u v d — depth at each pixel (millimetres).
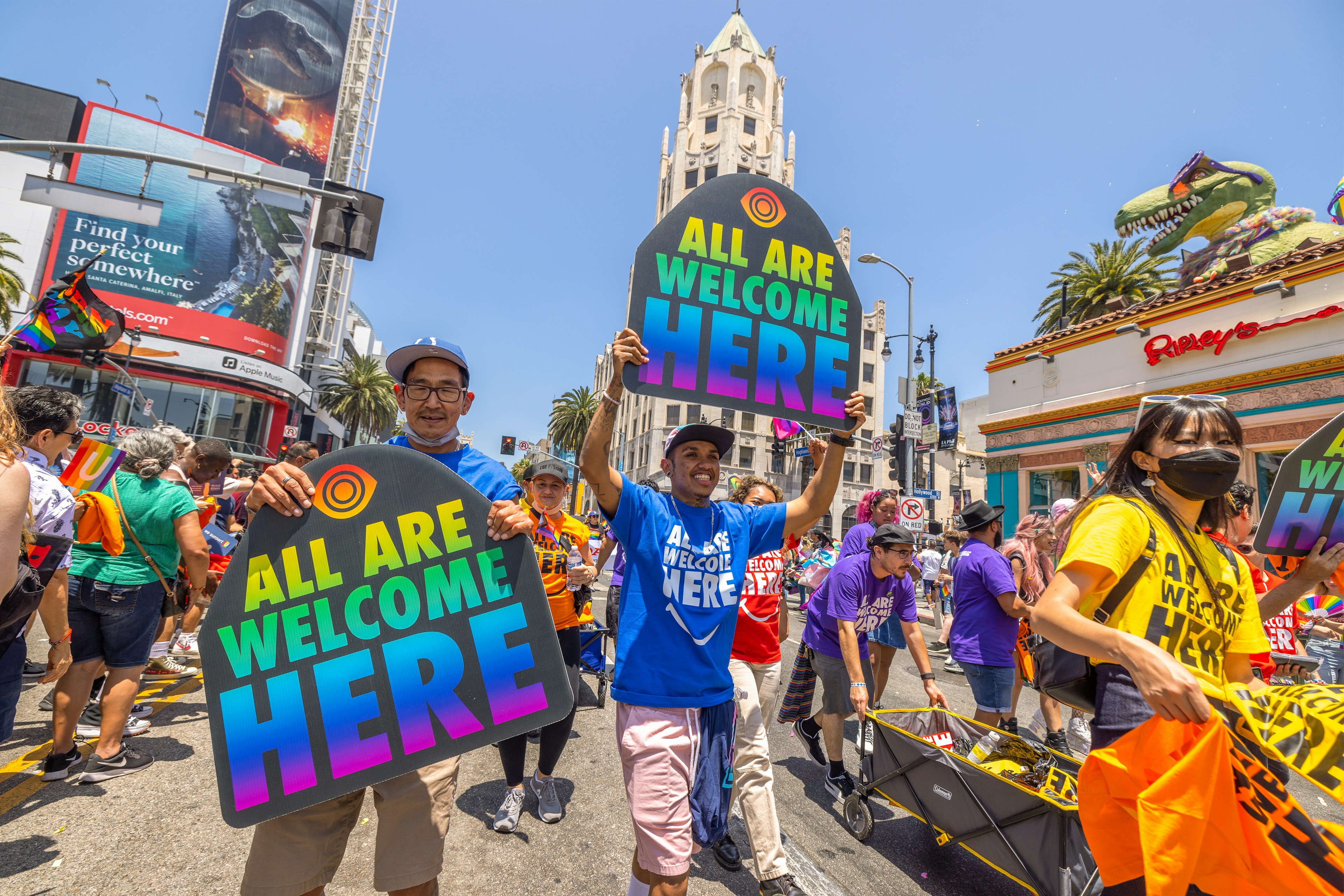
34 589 1932
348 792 1601
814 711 5566
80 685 3174
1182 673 1238
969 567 3875
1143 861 1300
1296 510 2455
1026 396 15609
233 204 38156
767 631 3219
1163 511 1599
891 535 3492
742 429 41094
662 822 1883
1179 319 12305
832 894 2629
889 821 3389
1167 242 14273
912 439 16078
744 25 52656
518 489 2111
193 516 3410
